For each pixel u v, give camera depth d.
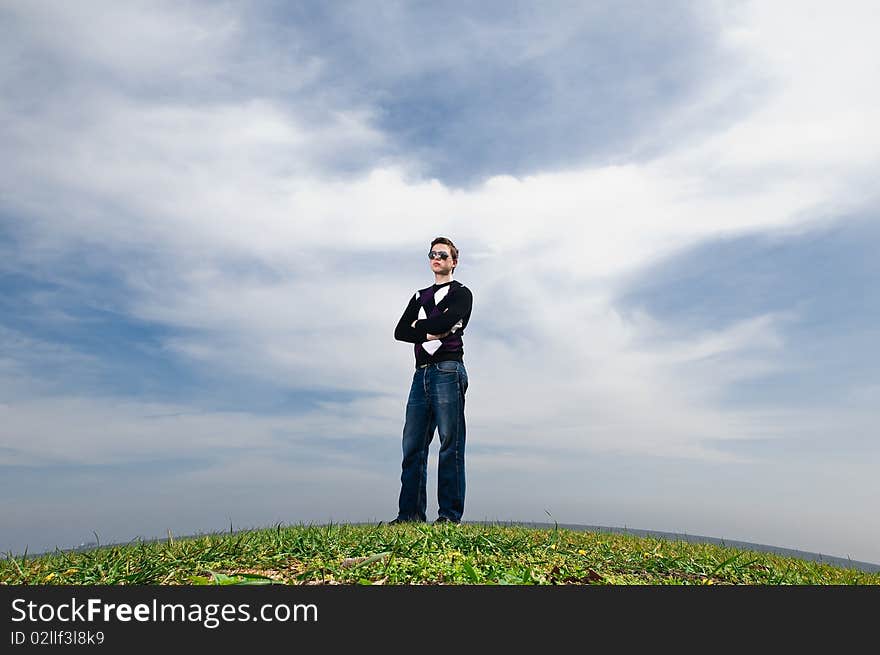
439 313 7.18
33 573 3.82
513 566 3.95
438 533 5.02
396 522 6.75
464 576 3.58
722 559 5.12
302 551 4.19
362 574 3.60
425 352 7.12
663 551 5.35
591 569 3.99
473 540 4.59
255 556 4.08
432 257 7.48
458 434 7.03
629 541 5.89
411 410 7.27
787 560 5.54
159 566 3.82
